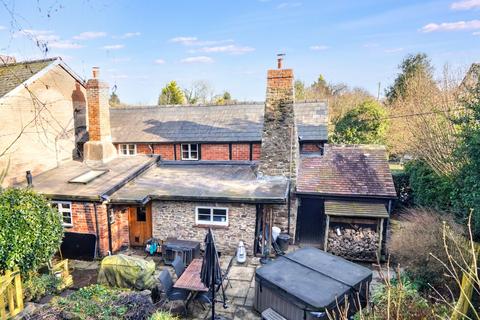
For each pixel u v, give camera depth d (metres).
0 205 7.37
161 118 19.06
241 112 18.41
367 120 21.39
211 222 11.74
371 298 7.73
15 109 12.74
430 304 6.66
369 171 13.21
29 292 7.69
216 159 16.58
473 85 12.34
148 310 6.40
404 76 30.06
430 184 13.01
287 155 12.63
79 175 13.16
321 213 13.43
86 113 16.95
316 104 17.50
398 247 9.36
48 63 14.16
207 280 7.08
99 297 6.58
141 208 12.35
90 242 11.17
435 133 12.84
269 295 7.45
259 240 11.55
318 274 7.64
